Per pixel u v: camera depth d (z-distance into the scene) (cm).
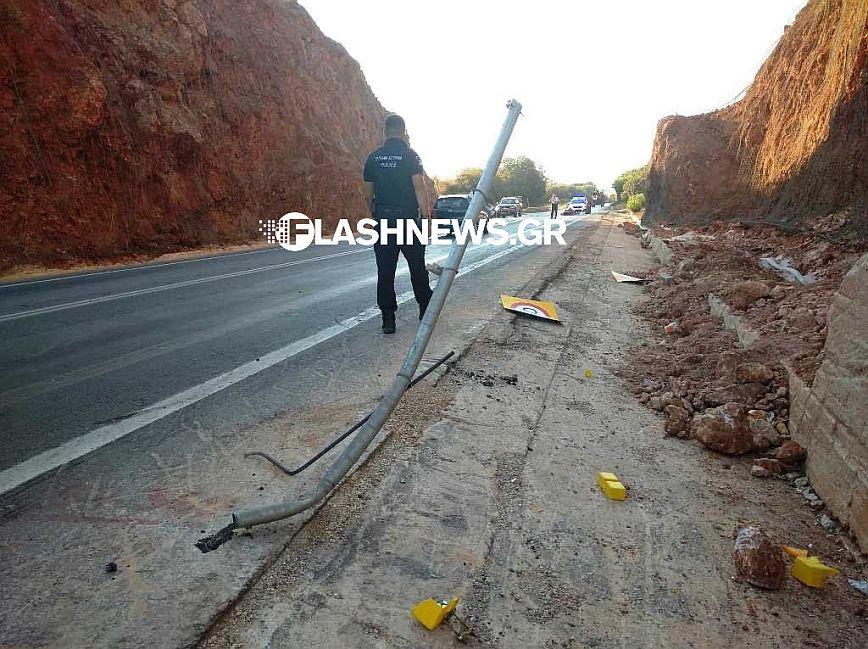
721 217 1756
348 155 2553
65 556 228
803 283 742
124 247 1301
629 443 371
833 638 212
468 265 1141
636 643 205
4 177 1080
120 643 187
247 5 2173
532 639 203
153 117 1436
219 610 203
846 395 292
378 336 573
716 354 497
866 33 935
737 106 1978
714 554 260
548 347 566
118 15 1517
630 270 1183
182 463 306
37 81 1143
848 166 948
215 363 478
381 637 198
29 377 436
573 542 262
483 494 295
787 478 332
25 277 988
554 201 3728
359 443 281
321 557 237
